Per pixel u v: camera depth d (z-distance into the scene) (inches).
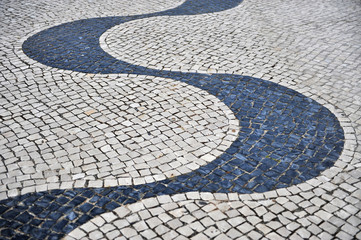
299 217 164.6
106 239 152.8
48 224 158.9
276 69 283.6
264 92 255.1
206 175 187.0
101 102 243.6
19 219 161.0
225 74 276.8
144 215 164.4
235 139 211.6
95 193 175.3
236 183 182.4
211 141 210.1
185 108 238.4
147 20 372.8
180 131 217.6
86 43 323.3
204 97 249.8
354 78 271.6
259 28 354.9
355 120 228.4
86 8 402.3
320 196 175.5
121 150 202.4
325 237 155.3
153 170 189.6
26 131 215.9
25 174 185.5
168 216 164.2
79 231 156.0
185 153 201.2
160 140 210.4
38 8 398.9
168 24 363.6
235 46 319.3
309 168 191.8
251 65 289.1
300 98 248.8
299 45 321.1
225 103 243.8
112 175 186.1
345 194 176.6
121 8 404.8
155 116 230.4
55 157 196.9
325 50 312.2
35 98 247.3
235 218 163.8
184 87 260.8
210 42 326.6
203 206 169.6
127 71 280.8
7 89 256.7
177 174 187.5
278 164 194.2
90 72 279.3
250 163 194.9
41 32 343.3
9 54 303.3
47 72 278.5
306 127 222.1
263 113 234.2
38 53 305.4
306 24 363.9
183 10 400.5
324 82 267.0
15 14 382.0
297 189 179.3
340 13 390.3
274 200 173.2
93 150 202.1
